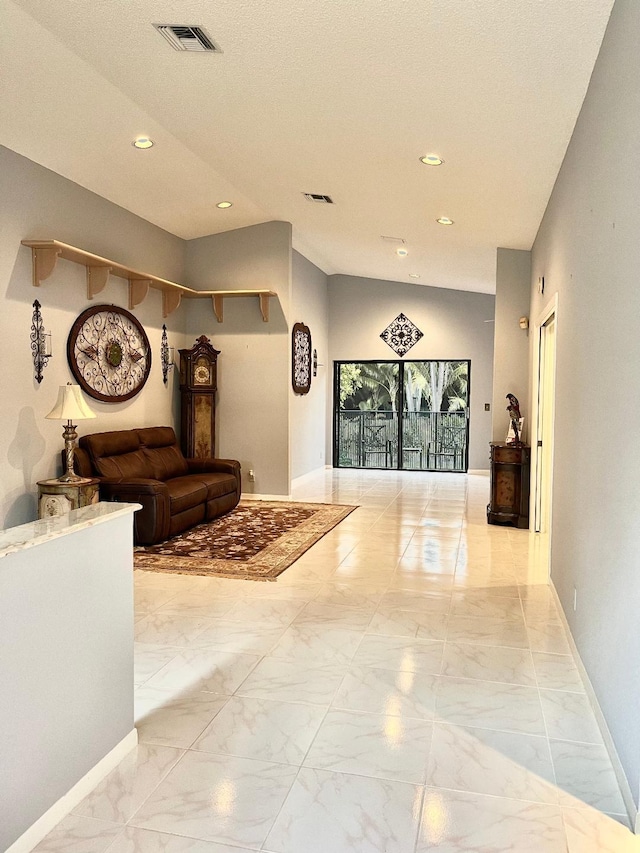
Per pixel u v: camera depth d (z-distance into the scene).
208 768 2.25
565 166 3.94
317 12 2.81
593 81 2.96
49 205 5.12
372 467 10.52
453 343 9.98
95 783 2.15
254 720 2.57
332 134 4.24
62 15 3.14
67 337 5.34
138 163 5.23
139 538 5.26
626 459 2.20
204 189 5.96
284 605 3.93
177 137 4.71
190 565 4.77
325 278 10.09
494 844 1.88
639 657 1.96
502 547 5.42
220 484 6.37
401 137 4.08
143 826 1.95
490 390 9.90
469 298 9.91
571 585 3.40
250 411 7.61
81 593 2.08
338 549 5.31
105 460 5.54
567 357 3.74
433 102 3.52
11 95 3.99
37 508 4.93
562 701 2.75
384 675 2.98
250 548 5.28
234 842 1.88
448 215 5.72
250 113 4.10
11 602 1.78
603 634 2.53
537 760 2.31
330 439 10.56
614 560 2.36
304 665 3.08
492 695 2.80
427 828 1.94
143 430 6.26
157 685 2.88
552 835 1.92
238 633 3.48
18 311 4.77
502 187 4.77
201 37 3.18
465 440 10.09
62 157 4.94
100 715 2.18
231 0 2.81
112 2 2.98
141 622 3.64
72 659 2.04
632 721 2.02
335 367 10.49
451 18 2.70
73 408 4.76
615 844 1.89
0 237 4.59
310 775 2.21
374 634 3.47
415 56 3.06
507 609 3.89
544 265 5.24
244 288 7.48
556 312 4.26
